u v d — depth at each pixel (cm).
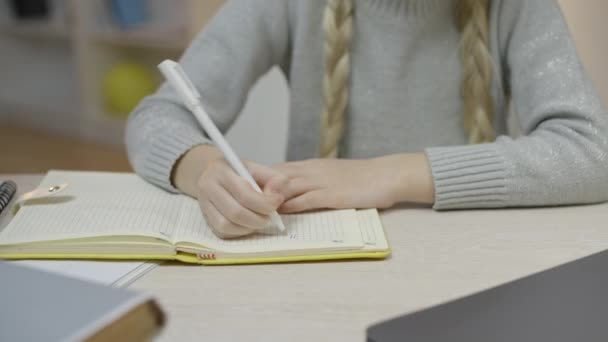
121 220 67
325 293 55
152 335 39
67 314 37
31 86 350
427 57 103
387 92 104
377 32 102
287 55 111
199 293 55
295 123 109
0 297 39
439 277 58
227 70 98
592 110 84
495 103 104
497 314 48
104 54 299
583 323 46
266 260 61
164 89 98
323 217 70
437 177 76
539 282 53
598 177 77
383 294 55
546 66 91
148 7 290
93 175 86
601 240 67
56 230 64
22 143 305
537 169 76
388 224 72
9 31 328
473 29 99
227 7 103
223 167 68
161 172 80
